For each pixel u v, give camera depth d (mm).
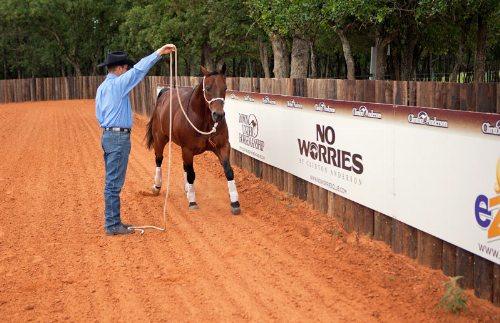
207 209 7137
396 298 4145
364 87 5527
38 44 57656
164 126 7414
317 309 3982
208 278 4684
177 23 31453
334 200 6215
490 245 3732
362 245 5375
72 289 4469
